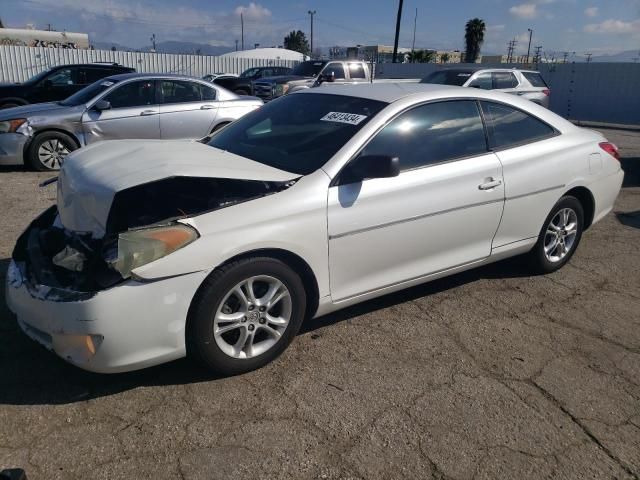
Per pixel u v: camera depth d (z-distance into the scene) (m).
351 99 3.77
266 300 3.01
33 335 2.81
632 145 12.96
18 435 2.52
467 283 4.41
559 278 4.55
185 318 2.74
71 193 3.15
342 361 3.22
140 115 8.30
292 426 2.64
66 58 24.45
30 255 3.00
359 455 2.47
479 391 2.98
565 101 21.42
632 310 4.03
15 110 8.06
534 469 2.44
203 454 2.44
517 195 4.02
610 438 2.67
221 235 2.77
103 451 2.44
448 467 2.43
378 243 3.36
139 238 2.60
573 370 3.23
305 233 3.03
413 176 3.47
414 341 3.48
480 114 3.96
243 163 3.30
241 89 18.50
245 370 3.03
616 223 6.18
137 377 2.98
